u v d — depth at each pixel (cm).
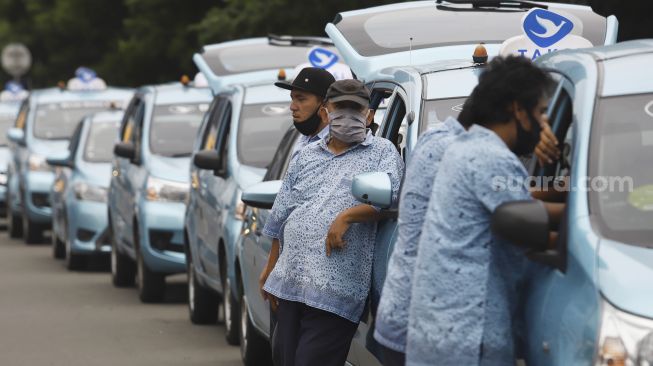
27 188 3450
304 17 3419
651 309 704
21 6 7238
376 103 1198
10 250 3325
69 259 2741
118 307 2159
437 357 778
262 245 1409
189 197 2017
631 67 818
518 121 793
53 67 6419
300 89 1123
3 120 4519
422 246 790
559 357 737
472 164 776
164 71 5141
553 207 800
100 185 2681
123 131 2606
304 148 1066
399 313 848
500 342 773
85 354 1692
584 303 727
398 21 1467
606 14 2442
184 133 2339
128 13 5994
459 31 1465
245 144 1827
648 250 734
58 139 3544
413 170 848
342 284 1032
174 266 2164
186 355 1675
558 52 893
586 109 796
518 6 1510
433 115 1052
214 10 3659
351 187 1013
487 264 776
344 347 1047
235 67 2197
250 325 1536
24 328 1931
